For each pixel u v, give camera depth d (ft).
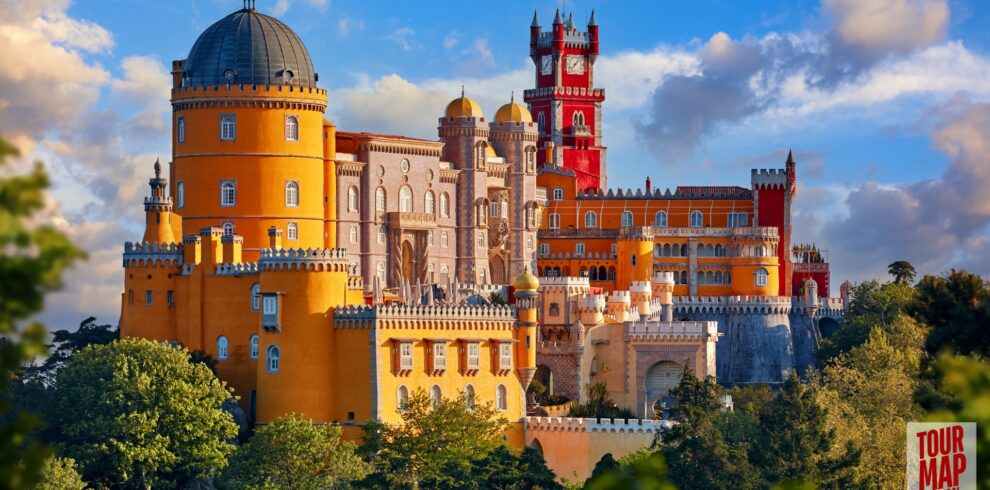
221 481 513.45
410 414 542.57
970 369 144.15
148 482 506.48
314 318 555.28
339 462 504.84
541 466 485.56
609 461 493.77
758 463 493.36
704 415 532.32
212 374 542.16
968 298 277.44
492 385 598.34
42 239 116.16
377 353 552.82
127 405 510.58
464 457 509.76
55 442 510.17
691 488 479.82
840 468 487.61
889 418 565.94
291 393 553.23
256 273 581.12
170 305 600.80
